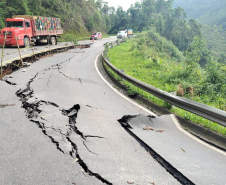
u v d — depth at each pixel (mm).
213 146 3660
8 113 4211
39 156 2789
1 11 24109
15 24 17875
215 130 4117
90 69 11586
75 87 7262
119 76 8930
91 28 55031
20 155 2789
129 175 2523
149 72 12141
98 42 33000
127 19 98438
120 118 4449
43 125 3744
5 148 2934
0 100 4953
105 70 11617
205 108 3934
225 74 9031
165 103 5648
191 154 3230
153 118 4598
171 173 2666
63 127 3729
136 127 4094
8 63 9109
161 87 8742
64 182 2316
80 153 2914
